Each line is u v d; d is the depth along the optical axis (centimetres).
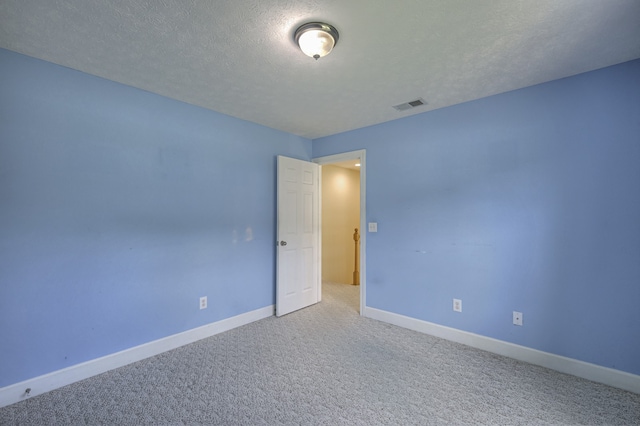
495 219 261
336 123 342
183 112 279
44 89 204
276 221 365
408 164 317
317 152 409
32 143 200
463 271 278
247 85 244
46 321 204
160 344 259
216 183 304
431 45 187
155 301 258
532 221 242
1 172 189
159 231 261
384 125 337
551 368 231
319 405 187
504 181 256
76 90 218
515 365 237
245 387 207
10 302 191
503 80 235
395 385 209
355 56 200
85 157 221
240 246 326
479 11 155
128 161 244
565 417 176
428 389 204
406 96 266
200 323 289
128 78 231
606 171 213
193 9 153
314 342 280
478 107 271
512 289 251
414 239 311
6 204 190
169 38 180
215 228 303
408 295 315
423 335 296
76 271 216
